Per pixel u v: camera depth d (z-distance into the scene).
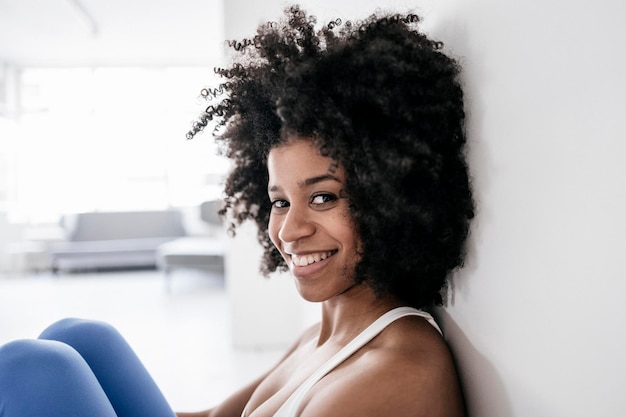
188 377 2.87
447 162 0.77
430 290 0.89
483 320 0.73
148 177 8.55
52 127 8.27
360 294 0.90
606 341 0.46
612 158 0.44
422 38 0.82
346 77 0.78
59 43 7.21
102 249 6.99
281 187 0.86
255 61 0.98
